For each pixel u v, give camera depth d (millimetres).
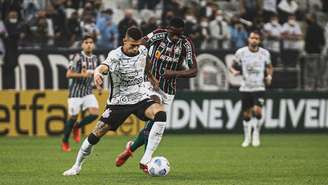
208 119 80875
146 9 88250
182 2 92125
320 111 84500
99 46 80875
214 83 81625
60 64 77438
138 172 42031
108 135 77125
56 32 80062
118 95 38688
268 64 66812
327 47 92500
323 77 84312
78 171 40094
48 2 83812
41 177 38938
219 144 67312
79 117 75062
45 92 75125
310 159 52438
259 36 66562
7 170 42844
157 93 42625
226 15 90188
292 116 83625
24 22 79250
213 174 41562
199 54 81062
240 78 82250
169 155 55000
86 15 80812
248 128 66125
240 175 41125
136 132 77938
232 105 81562
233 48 82500
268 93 82812
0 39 76438
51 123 75312
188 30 83062
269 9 92375
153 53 43812
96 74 37562
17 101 74500
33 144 64438
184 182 36875
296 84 83938
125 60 38156
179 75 43125
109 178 38562
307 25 90875
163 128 39125
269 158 52875
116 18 86625
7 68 76438
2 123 74188
